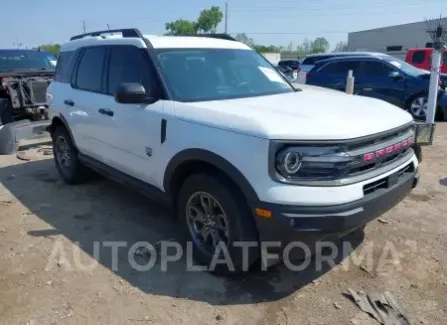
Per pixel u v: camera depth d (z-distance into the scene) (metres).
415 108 10.13
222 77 4.04
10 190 5.45
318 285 3.27
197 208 3.47
